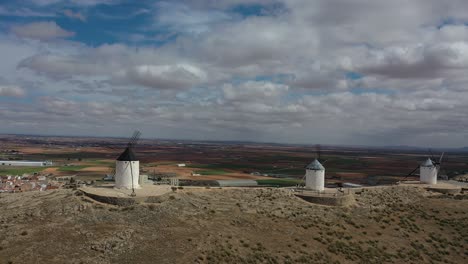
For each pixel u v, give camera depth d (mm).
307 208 66125
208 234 51875
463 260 55406
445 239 61031
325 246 54219
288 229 57750
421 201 77812
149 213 56375
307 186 77562
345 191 77875
